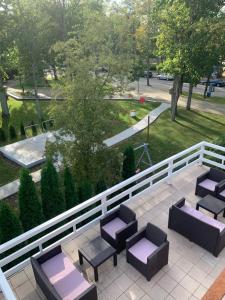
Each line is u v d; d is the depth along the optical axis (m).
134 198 7.80
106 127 11.52
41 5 24.66
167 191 8.23
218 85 36.25
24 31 20.11
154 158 18.30
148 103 29.11
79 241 6.49
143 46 30.39
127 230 6.02
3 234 7.88
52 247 6.10
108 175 11.92
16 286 5.42
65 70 13.12
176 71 21.44
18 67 23.41
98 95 11.67
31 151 18.06
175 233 6.62
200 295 5.18
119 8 26.70
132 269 5.73
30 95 31.27
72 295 4.82
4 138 20.52
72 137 12.04
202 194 7.82
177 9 19.66
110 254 5.55
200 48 19.55
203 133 21.84
